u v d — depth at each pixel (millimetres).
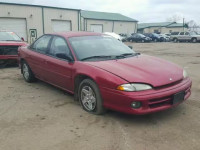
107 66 3938
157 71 3842
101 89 3779
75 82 4387
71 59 4445
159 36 34656
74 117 3998
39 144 3141
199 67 9031
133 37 34594
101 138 3275
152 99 3467
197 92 5332
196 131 3439
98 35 5293
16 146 3102
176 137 3270
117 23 47312
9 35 9539
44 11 28156
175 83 3811
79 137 3309
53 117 4016
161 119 3869
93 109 4070
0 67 8891
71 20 31109
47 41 5445
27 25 27016
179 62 10672
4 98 5066
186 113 4098
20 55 6461
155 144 3096
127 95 3449
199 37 29922
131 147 3031
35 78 6285
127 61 4234
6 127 3658
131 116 3994
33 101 4848
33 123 3787
